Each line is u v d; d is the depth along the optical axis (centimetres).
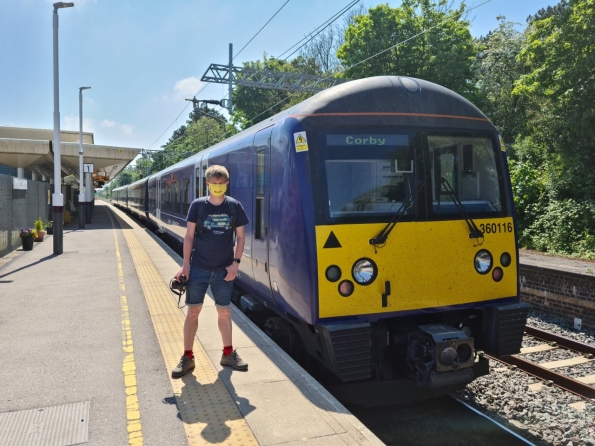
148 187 2438
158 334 597
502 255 501
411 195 470
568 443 456
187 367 460
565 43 1652
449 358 427
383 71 2570
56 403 404
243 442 339
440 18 2497
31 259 1275
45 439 346
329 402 400
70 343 563
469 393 563
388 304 454
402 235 459
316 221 441
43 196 2205
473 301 487
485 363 513
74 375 465
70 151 3044
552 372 609
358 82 488
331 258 439
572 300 918
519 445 445
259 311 691
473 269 487
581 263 1302
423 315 493
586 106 1628
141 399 410
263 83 2352
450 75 2433
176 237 1506
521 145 2191
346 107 470
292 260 466
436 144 485
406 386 477
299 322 502
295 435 348
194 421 370
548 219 1703
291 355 594
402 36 2522
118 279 975
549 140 1842
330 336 423
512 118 2738
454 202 482
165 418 376
